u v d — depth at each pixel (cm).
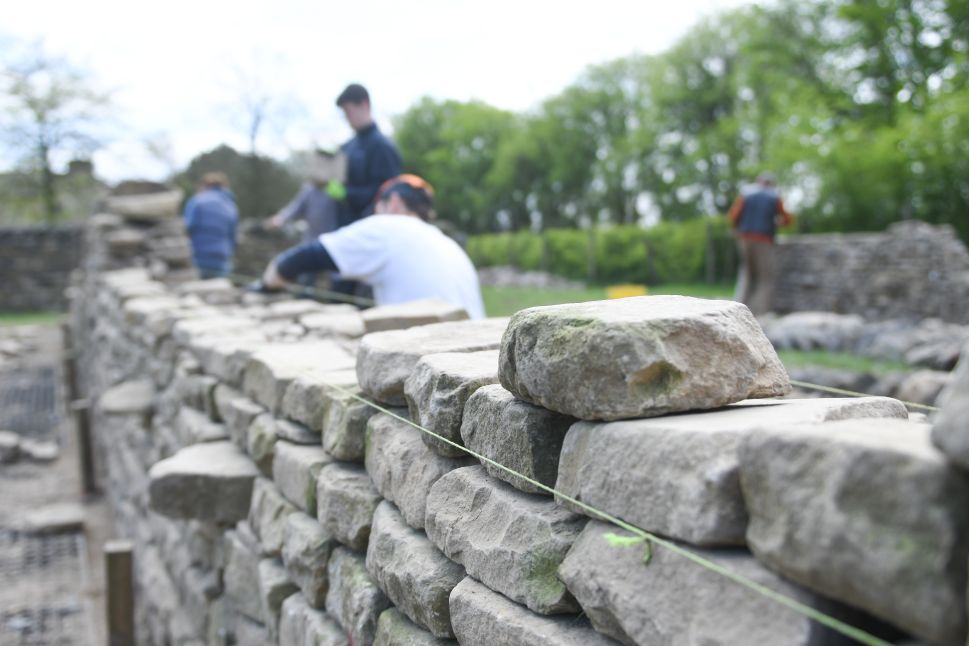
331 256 459
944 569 104
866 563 111
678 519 138
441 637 202
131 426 678
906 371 845
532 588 170
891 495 109
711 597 133
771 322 1130
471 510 193
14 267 2592
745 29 2997
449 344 250
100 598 689
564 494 167
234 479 337
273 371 323
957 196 2242
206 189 993
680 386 158
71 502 952
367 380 251
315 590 266
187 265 955
